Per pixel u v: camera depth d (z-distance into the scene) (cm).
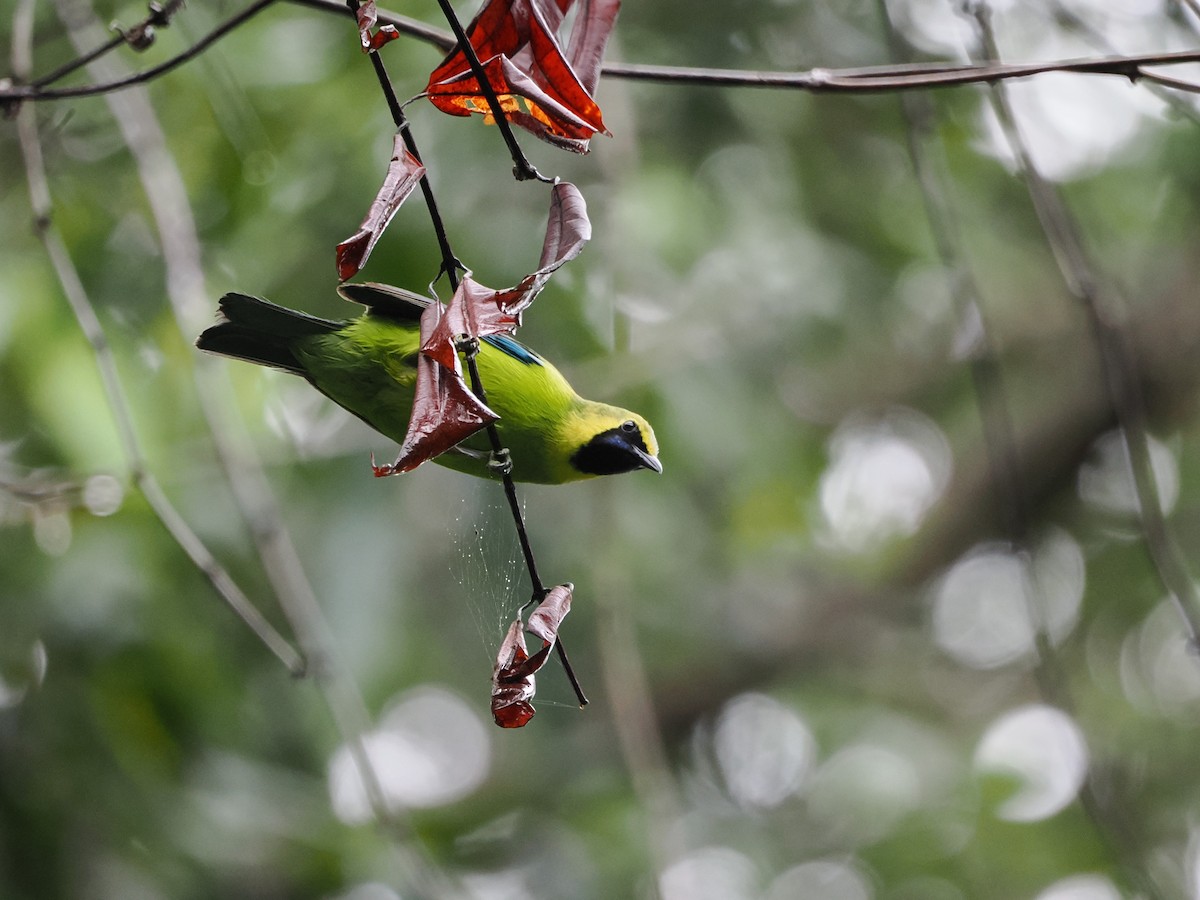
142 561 991
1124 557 1745
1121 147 1452
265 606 1062
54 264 741
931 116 870
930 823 1585
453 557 1178
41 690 981
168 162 865
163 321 991
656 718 1745
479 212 1030
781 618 1802
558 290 1058
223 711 1029
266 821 1017
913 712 1831
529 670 465
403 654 1169
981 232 1416
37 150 749
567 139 478
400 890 1018
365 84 1017
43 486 855
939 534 1869
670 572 1402
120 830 976
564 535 1221
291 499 1072
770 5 1212
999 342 1716
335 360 759
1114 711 1661
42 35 951
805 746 1742
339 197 1007
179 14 891
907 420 1873
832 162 1312
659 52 1177
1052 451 1820
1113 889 1453
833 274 1238
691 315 1187
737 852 1541
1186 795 1592
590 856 1277
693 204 1103
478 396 433
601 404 915
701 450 1181
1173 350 1759
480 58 482
